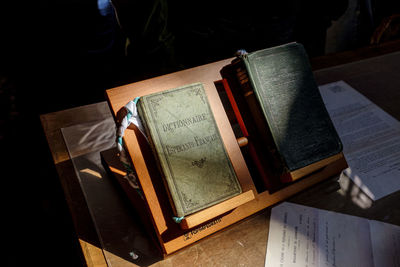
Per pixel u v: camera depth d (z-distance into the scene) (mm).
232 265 451
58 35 788
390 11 1163
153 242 469
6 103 1007
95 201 509
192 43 1072
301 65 492
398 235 495
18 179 901
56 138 590
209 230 437
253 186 472
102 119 639
